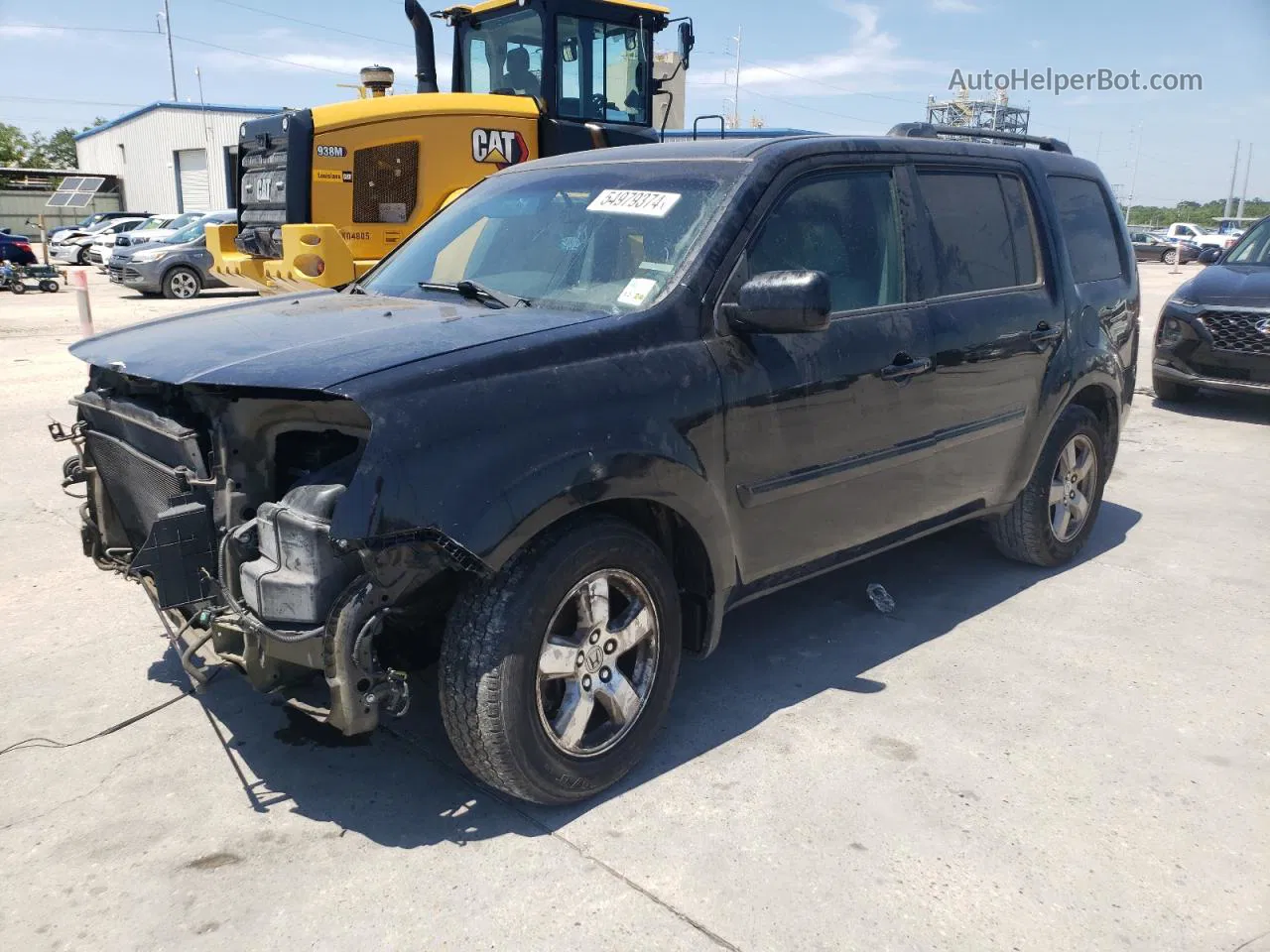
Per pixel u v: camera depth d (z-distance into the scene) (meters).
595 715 3.43
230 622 2.92
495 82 10.38
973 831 3.03
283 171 9.16
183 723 3.63
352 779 3.28
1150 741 3.56
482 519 2.68
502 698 2.83
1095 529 6.03
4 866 2.84
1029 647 4.34
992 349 4.37
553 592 2.91
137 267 20.09
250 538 2.88
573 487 2.86
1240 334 9.00
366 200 9.18
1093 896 2.74
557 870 2.83
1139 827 3.06
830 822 3.06
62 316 16.56
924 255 4.14
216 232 10.24
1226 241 43.09
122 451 3.41
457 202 4.55
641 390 3.08
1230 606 4.81
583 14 9.70
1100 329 5.17
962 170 4.49
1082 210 5.36
